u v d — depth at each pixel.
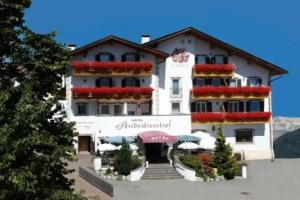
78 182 40.59
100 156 47.59
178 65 58.53
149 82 57.59
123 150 46.03
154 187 42.38
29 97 16.17
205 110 58.81
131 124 53.66
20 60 17.31
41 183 16.67
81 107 56.22
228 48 58.75
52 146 16.78
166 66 58.28
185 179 46.28
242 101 59.59
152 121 53.72
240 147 58.84
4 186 16.31
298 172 50.28
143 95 56.34
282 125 105.88
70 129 17.92
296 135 88.00
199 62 59.00
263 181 46.22
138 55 57.22
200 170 46.50
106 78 56.91
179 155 49.59
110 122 53.66
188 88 58.56
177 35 58.22
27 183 15.76
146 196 38.75
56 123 17.88
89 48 56.09
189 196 39.41
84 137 54.91
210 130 58.00
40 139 16.11
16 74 17.56
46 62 17.31
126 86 57.28
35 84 17.14
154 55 57.38
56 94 17.62
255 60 59.31
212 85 59.19
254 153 58.94
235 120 57.84
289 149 84.69
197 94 57.66
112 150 48.81
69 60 18.06
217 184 44.66
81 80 56.34
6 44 17.44
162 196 39.00
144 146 51.97
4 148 15.77
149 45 58.62
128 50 57.19
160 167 47.75
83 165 48.06
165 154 53.19
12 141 15.77
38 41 17.53
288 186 44.34
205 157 48.19
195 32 58.12
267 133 59.41
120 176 45.12
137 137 53.06
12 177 15.62
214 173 46.47
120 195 38.69
